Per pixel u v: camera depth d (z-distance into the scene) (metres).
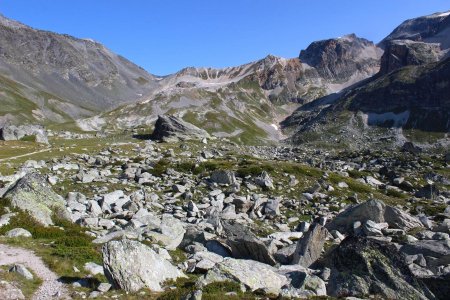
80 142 102.69
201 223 36.00
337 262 22.80
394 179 74.88
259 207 45.78
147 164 66.81
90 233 31.47
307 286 20.83
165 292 19.62
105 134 145.00
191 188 52.38
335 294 20.73
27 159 66.69
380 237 35.56
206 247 30.14
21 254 23.19
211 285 20.05
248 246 27.67
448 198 67.44
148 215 36.38
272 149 175.88
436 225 41.25
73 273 21.61
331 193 56.00
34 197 32.53
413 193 67.75
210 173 61.16
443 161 113.25
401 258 21.48
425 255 29.23
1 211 30.09
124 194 45.94
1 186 43.38
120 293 19.08
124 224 34.69
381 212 39.69
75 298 18.19
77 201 41.62
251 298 18.64
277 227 40.44
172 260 26.78
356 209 40.38
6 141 91.25
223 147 108.50
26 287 18.84
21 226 29.00
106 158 70.94
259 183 56.16
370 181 72.44
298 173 64.25
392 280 20.72
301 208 48.19
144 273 20.31
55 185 49.09
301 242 28.08
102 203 41.28
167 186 53.19
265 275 21.48
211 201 46.06
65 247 25.50
